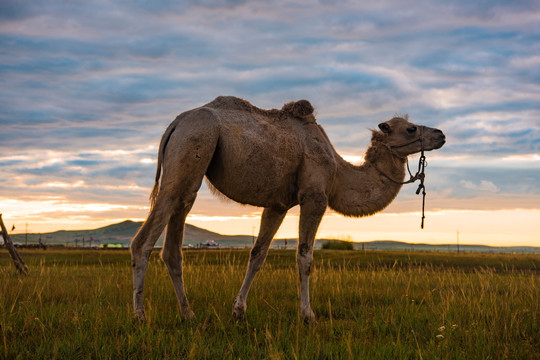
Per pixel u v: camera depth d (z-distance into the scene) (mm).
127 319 6047
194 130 6559
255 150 6785
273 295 9031
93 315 6184
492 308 7070
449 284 11234
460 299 7836
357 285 10164
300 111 7492
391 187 8023
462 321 6609
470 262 22969
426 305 8156
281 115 7461
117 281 10422
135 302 6168
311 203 7211
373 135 8266
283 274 12352
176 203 6504
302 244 7141
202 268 13039
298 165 7277
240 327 6266
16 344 5012
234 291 9023
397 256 26141
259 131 6934
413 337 6000
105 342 5070
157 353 4930
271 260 21312
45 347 4969
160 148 6879
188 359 4684
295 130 7375
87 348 5008
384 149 8070
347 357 4859
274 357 4543
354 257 25219
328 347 5145
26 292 8125
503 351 5137
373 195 7895
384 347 5191
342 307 8086
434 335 5984
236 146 6684
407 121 8273
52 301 7527
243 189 6930
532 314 6812
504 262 22953
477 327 6074
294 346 5184
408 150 8086
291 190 7355
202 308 7605
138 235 6336
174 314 6902
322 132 7746
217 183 7039
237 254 21297
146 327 5539
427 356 5008
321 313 7801
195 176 6516
